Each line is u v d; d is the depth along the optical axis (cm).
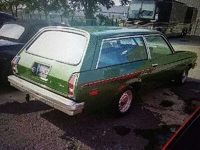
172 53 478
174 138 173
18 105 394
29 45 360
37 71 321
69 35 327
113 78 317
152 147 295
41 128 325
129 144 299
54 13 2531
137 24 1494
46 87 305
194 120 183
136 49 370
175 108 426
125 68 338
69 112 271
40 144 287
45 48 335
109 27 395
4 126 322
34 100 421
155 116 387
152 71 401
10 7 2011
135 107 418
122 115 372
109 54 320
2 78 450
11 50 442
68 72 279
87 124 345
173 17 1636
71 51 304
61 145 288
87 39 301
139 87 390
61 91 286
